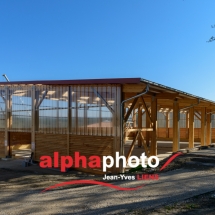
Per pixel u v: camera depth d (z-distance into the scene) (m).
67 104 10.84
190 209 4.31
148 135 18.16
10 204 5.30
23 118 12.99
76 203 5.02
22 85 12.88
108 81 9.02
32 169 10.93
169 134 24.30
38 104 12.22
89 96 10.03
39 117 12.16
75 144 10.58
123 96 9.25
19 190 6.87
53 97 11.45
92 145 9.99
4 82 13.10
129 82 8.56
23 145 17.55
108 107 9.47
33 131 12.39
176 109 13.41
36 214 4.49
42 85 12.03
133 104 9.86
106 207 4.65
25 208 4.90
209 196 5.04
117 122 9.27
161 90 10.54
